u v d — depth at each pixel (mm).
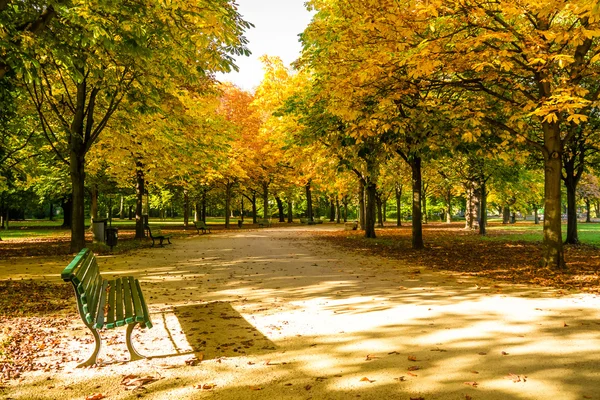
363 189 30500
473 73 11680
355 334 5422
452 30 10227
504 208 49250
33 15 8883
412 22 9555
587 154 19562
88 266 5418
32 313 6582
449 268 11484
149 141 17906
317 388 3785
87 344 5102
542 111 8094
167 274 10672
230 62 9867
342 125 13688
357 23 10148
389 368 4242
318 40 11680
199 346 5004
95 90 14758
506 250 16188
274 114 19469
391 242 20484
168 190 38812
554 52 8875
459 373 4090
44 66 11281
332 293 8156
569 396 3572
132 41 8570
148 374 4148
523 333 5367
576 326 5652
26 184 25281
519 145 12906
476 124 10258
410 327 5695
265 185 41188
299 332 5547
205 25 8766
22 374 4152
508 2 8719
